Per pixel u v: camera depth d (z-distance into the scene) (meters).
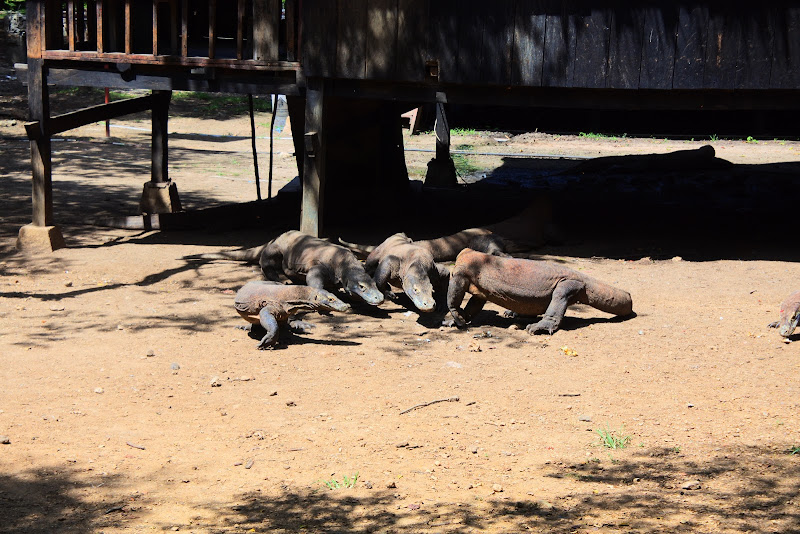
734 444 6.76
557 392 8.05
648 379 8.39
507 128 33.53
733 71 11.75
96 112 14.68
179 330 9.91
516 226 14.22
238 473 6.25
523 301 10.05
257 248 12.93
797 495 5.74
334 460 6.50
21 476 6.12
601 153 27.56
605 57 12.03
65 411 7.46
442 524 5.31
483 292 10.10
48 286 11.61
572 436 6.98
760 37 11.61
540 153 27.52
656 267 12.92
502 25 12.20
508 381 8.37
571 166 24.67
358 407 7.66
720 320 10.29
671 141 30.61
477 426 7.21
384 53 12.47
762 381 8.28
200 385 8.20
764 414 7.43
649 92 12.44
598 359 9.02
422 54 12.41
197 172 22.34
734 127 32.72
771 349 9.24
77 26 14.66
